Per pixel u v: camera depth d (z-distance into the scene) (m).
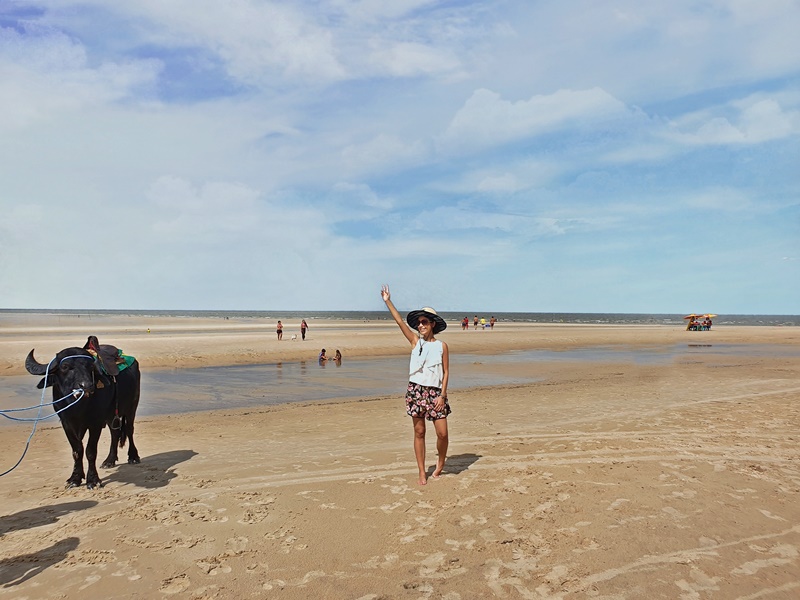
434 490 6.37
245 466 7.85
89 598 4.07
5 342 31.38
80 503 6.30
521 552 4.66
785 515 5.41
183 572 4.45
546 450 8.24
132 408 8.15
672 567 4.34
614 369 23.28
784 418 10.72
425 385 6.52
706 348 38.03
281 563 4.58
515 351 35.16
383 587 4.12
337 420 11.86
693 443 8.56
